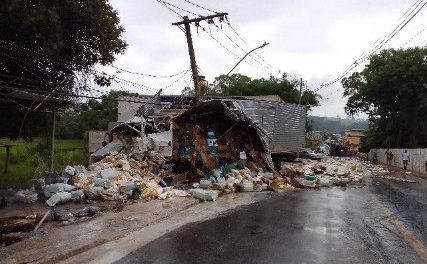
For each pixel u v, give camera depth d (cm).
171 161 1755
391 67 3575
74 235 745
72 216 922
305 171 2128
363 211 1099
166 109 2289
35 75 1451
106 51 1752
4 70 1541
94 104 3975
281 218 968
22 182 1413
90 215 948
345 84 4478
